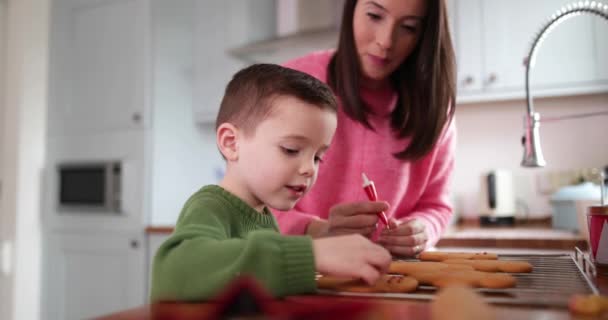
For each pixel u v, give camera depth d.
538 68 2.07
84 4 2.61
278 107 0.73
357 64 1.14
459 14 2.19
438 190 1.34
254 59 2.52
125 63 2.48
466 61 2.17
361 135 1.21
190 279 0.56
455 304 0.44
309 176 0.74
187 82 2.67
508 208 2.23
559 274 0.68
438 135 1.18
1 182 2.54
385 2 1.03
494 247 1.56
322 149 0.77
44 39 2.64
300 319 0.45
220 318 0.43
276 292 0.55
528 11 2.08
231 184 0.81
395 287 0.59
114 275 2.39
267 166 0.74
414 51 1.17
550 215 2.30
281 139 0.72
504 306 0.49
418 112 1.17
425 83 1.15
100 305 2.41
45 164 2.62
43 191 2.60
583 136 2.26
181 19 2.65
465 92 2.18
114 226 2.41
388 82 1.23
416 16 1.06
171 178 2.49
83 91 2.58
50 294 2.54
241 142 0.77
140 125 2.41
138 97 2.43
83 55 2.60
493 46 2.13
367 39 1.08
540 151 1.03
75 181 2.54
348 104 1.15
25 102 2.54
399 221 1.13
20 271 2.47
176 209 2.52
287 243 0.58
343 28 1.15
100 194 2.46
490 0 2.14
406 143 1.23
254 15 2.62
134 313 0.48
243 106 0.78
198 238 0.60
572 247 1.46
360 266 0.58
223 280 0.54
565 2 2.03
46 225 2.58
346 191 1.23
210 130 2.81
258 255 0.56
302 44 2.26
